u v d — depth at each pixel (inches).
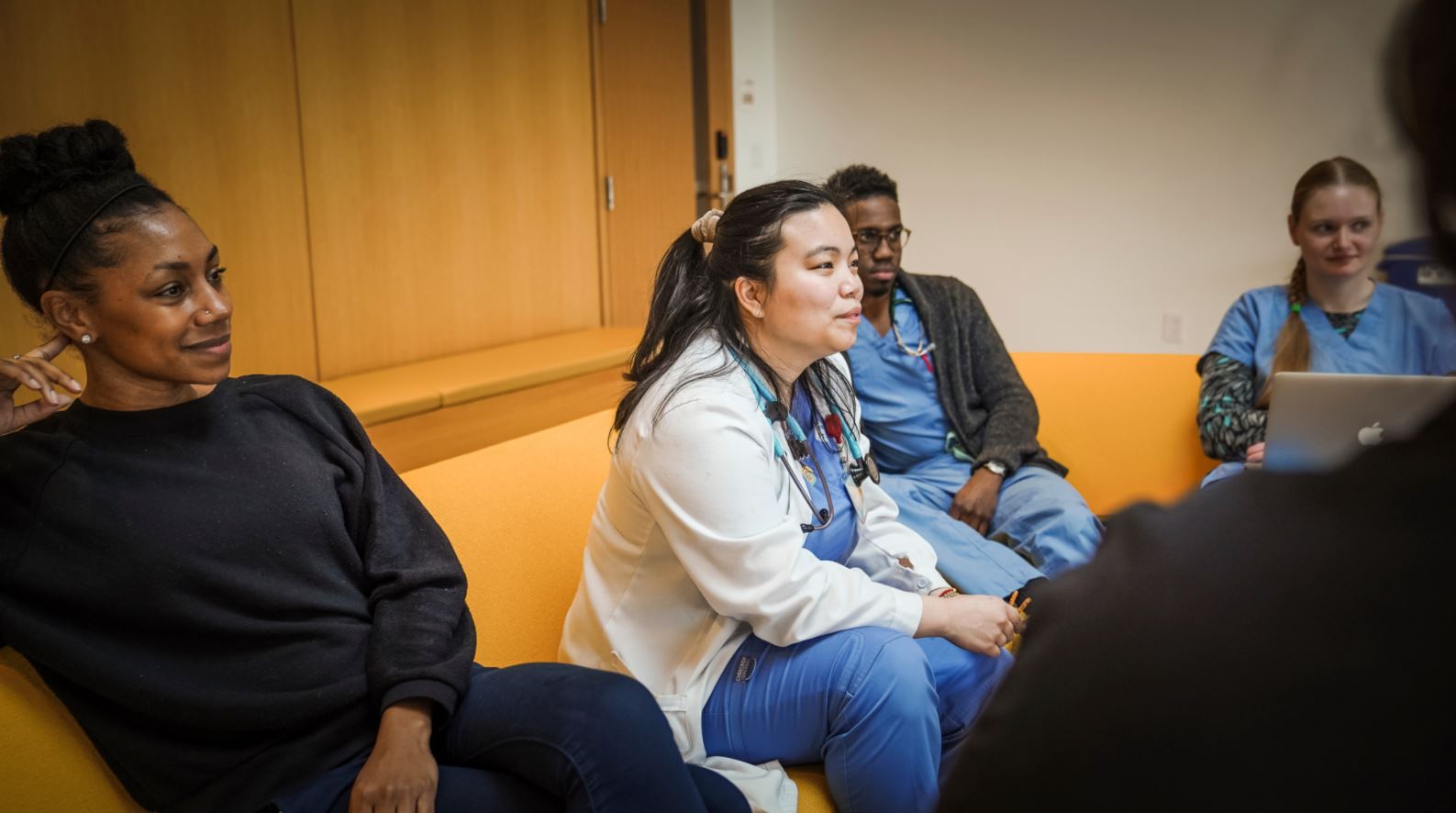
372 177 143.6
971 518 102.0
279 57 130.8
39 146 53.7
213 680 52.8
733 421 60.4
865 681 57.8
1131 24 198.5
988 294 222.1
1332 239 97.1
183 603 52.4
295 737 53.2
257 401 60.3
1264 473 15.8
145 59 117.0
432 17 150.5
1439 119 12.1
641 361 68.0
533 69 168.4
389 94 145.1
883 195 106.1
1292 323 102.0
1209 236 199.3
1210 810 13.3
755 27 229.8
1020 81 210.7
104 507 52.0
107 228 53.3
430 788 50.8
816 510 67.5
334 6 136.9
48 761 50.3
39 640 49.5
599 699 51.9
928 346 108.7
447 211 155.1
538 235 171.8
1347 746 12.9
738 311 66.4
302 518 57.4
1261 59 189.0
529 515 77.9
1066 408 120.8
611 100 187.8
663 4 201.9
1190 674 13.8
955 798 15.6
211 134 124.1
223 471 56.1
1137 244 205.8
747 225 64.4
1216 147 195.8
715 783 55.5
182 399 57.3
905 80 222.4
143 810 53.1
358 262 142.6
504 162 164.1
